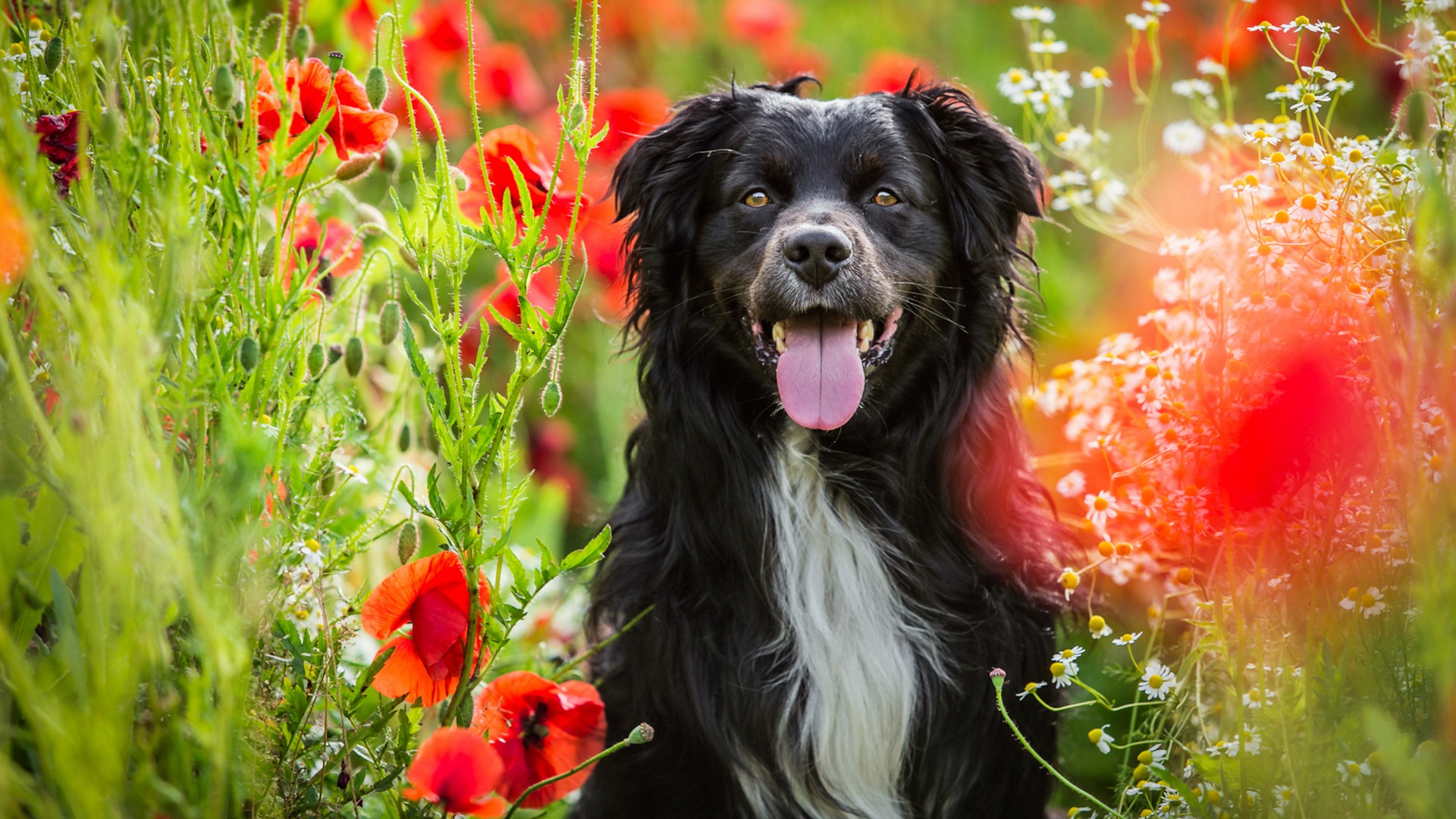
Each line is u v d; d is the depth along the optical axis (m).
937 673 3.37
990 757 3.33
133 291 2.14
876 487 3.44
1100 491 3.59
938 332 3.42
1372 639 2.55
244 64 2.46
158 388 2.34
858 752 3.39
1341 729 2.47
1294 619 2.77
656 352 3.51
